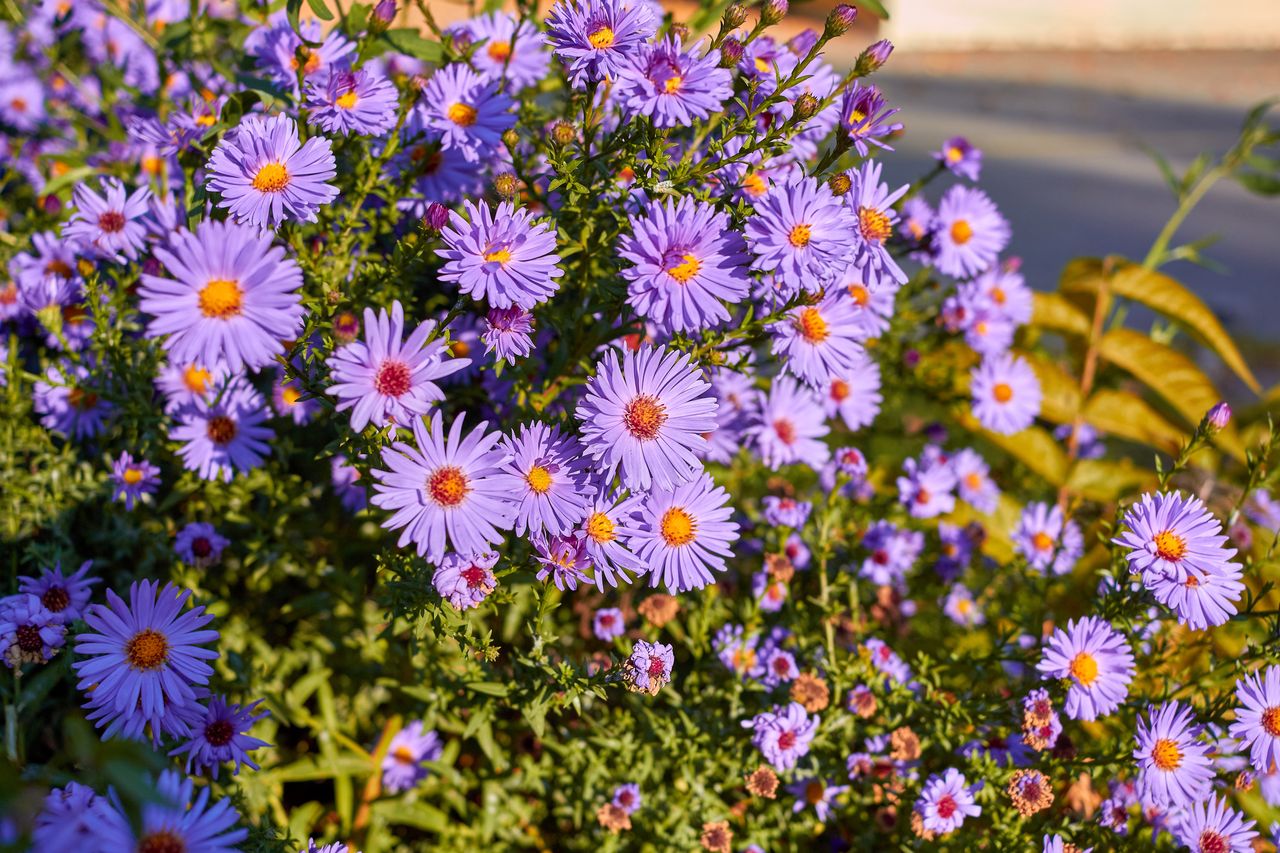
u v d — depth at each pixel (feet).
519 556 1.53
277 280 1.31
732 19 1.43
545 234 1.42
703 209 1.41
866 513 1.87
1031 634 1.68
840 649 1.77
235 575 1.78
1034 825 1.59
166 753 1.44
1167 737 1.51
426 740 1.72
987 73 9.03
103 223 1.64
